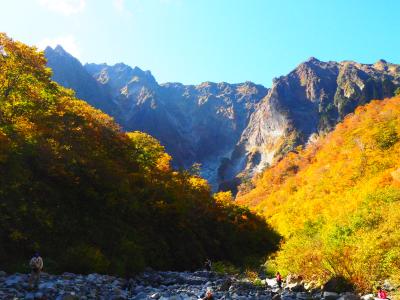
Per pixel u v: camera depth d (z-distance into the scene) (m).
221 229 57.62
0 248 21.86
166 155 69.56
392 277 19.27
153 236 38.78
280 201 119.44
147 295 18.38
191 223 48.75
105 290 18.56
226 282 24.08
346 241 28.78
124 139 52.72
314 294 20.17
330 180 89.38
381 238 22.08
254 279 30.14
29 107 37.44
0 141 28.22
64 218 28.66
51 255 24.52
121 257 29.02
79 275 21.52
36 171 30.80
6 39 36.28
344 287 20.06
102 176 36.44
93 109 57.88
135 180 45.31
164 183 50.34
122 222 35.47
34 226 25.58
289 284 24.28
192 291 21.69
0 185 25.62
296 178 131.25
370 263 20.25
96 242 29.33
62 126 40.41
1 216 23.58
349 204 52.97
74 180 32.84
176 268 40.00
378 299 16.75
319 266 23.53
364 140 94.50
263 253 62.34
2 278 17.45
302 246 30.00
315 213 71.56
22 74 36.28
